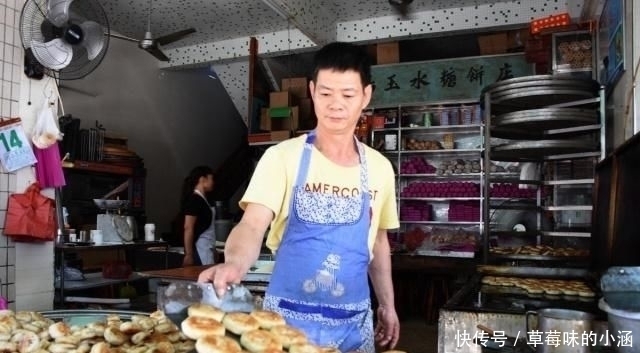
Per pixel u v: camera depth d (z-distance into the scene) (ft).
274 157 5.16
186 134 27.73
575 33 14.23
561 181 13.09
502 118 11.74
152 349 4.17
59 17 11.57
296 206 5.08
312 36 20.49
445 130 23.54
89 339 4.55
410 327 18.63
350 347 5.04
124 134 23.61
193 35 24.14
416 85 24.02
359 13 21.94
